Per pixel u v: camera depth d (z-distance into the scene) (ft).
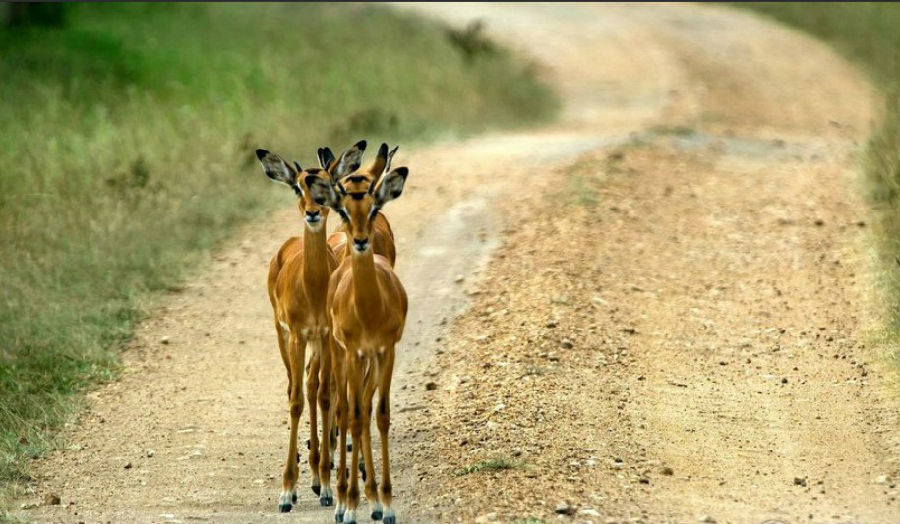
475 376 135.85
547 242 182.19
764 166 238.07
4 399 132.46
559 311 152.05
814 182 219.00
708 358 139.64
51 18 369.91
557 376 132.87
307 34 386.11
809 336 144.77
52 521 104.83
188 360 149.07
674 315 153.28
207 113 253.24
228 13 424.87
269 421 130.93
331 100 277.44
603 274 167.63
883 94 309.83
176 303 167.94
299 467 119.14
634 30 453.58
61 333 151.33
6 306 155.02
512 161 244.42
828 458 113.29
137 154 217.56
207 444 124.77
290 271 108.47
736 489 106.83
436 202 213.87
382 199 97.91
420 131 275.18
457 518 100.42
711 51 419.33
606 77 385.29
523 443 116.37
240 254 187.21
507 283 166.40
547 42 433.48
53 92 265.13
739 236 185.88
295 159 228.84
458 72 329.31
